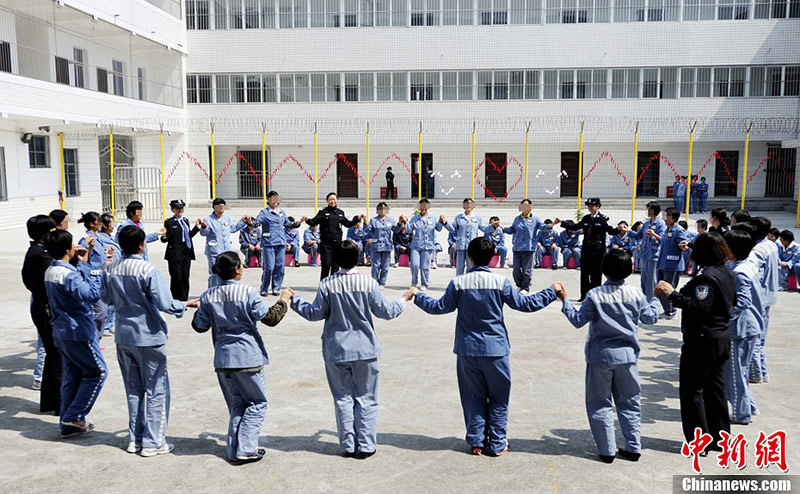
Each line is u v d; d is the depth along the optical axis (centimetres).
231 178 3356
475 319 508
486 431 528
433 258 1557
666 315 1030
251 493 460
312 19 3250
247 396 513
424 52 3222
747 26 3094
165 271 1495
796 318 1019
